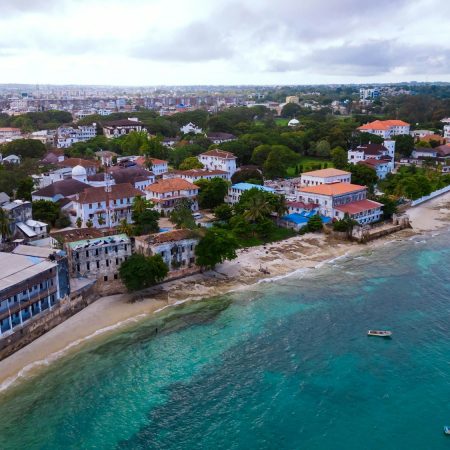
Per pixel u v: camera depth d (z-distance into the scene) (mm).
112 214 152500
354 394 75562
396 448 65250
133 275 105875
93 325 94938
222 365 83125
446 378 78938
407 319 97938
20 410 71562
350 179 193500
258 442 66688
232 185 186750
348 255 135000
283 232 149875
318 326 95500
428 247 142375
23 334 87125
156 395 75625
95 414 71312
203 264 117312
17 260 97375
